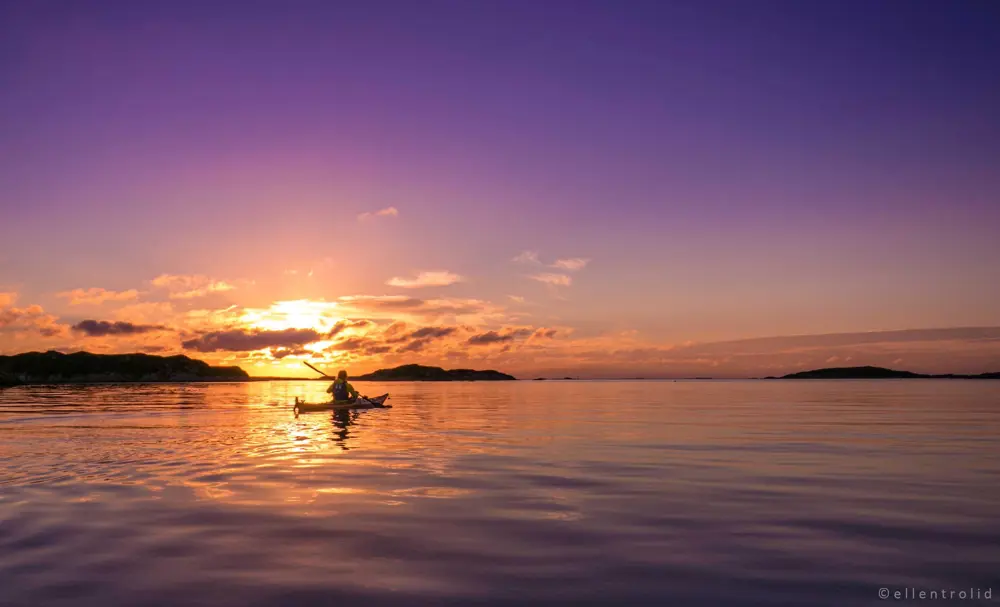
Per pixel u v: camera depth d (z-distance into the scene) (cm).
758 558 496
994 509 650
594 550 517
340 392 2408
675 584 439
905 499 699
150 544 533
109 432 1464
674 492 743
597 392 4853
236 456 1048
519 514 638
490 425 1644
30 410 2350
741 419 1820
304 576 455
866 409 2311
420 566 477
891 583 438
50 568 473
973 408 2350
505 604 404
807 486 775
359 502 693
